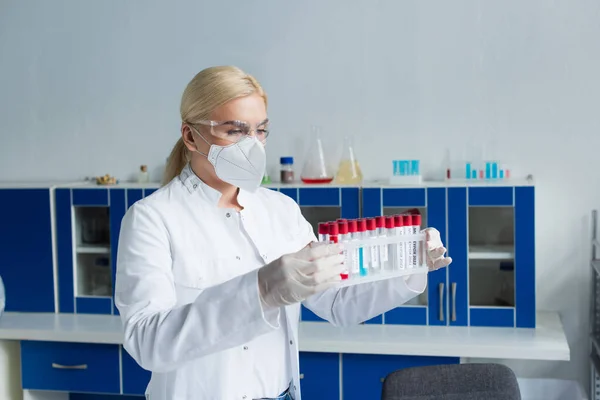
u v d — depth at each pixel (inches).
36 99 121.4
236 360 53.7
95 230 111.0
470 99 109.6
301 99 113.7
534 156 109.0
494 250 100.7
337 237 53.1
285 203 61.7
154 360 44.5
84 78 120.0
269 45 113.9
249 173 53.2
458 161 110.4
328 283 42.1
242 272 56.0
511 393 63.6
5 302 112.5
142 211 53.7
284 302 42.6
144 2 116.9
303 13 112.6
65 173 121.7
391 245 56.1
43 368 104.0
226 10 114.7
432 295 102.3
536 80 107.9
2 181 123.0
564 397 110.6
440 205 100.7
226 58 115.3
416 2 109.7
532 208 98.5
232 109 52.3
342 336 98.0
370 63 111.5
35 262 111.3
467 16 108.7
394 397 63.2
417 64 110.3
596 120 107.0
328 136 113.4
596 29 105.8
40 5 120.1
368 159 112.8
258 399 55.1
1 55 121.3
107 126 120.0
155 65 117.5
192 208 55.7
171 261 54.0
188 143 55.7
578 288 110.0
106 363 102.4
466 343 93.5
